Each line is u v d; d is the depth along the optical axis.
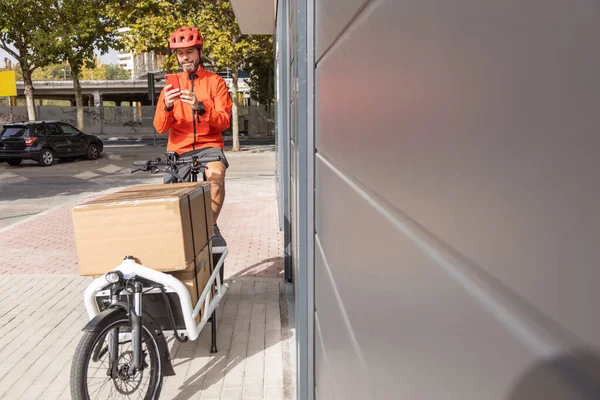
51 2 24.23
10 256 7.09
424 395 0.67
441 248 0.60
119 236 2.96
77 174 17.59
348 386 1.28
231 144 34.47
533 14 0.39
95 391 3.18
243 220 9.13
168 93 3.83
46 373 3.74
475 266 0.50
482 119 0.48
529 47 0.40
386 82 0.85
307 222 2.39
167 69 22.84
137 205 2.93
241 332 4.29
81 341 2.67
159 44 22.55
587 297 0.34
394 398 0.82
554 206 0.37
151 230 2.95
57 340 4.29
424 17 0.65
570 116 0.35
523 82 0.41
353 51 1.13
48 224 9.34
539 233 0.39
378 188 0.92
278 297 5.11
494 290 0.46
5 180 16.11
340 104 1.33
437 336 0.62
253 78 47.88
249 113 49.50
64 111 48.53
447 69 0.57
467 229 0.52
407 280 0.75
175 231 2.95
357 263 1.13
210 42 22.45
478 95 0.49
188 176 4.00
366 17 1.00
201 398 3.32
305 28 2.32
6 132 19.88
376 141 0.93
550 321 0.38
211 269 3.66
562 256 0.36
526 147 0.40
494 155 0.46
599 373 0.33
